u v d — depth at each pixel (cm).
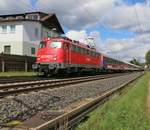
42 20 5028
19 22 4800
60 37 2820
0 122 809
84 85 2228
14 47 4825
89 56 3669
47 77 2828
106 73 5334
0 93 1270
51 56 2750
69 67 2908
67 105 1227
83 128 817
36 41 4984
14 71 3662
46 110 1062
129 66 8819
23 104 1130
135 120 1001
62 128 734
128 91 2142
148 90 2659
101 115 1030
